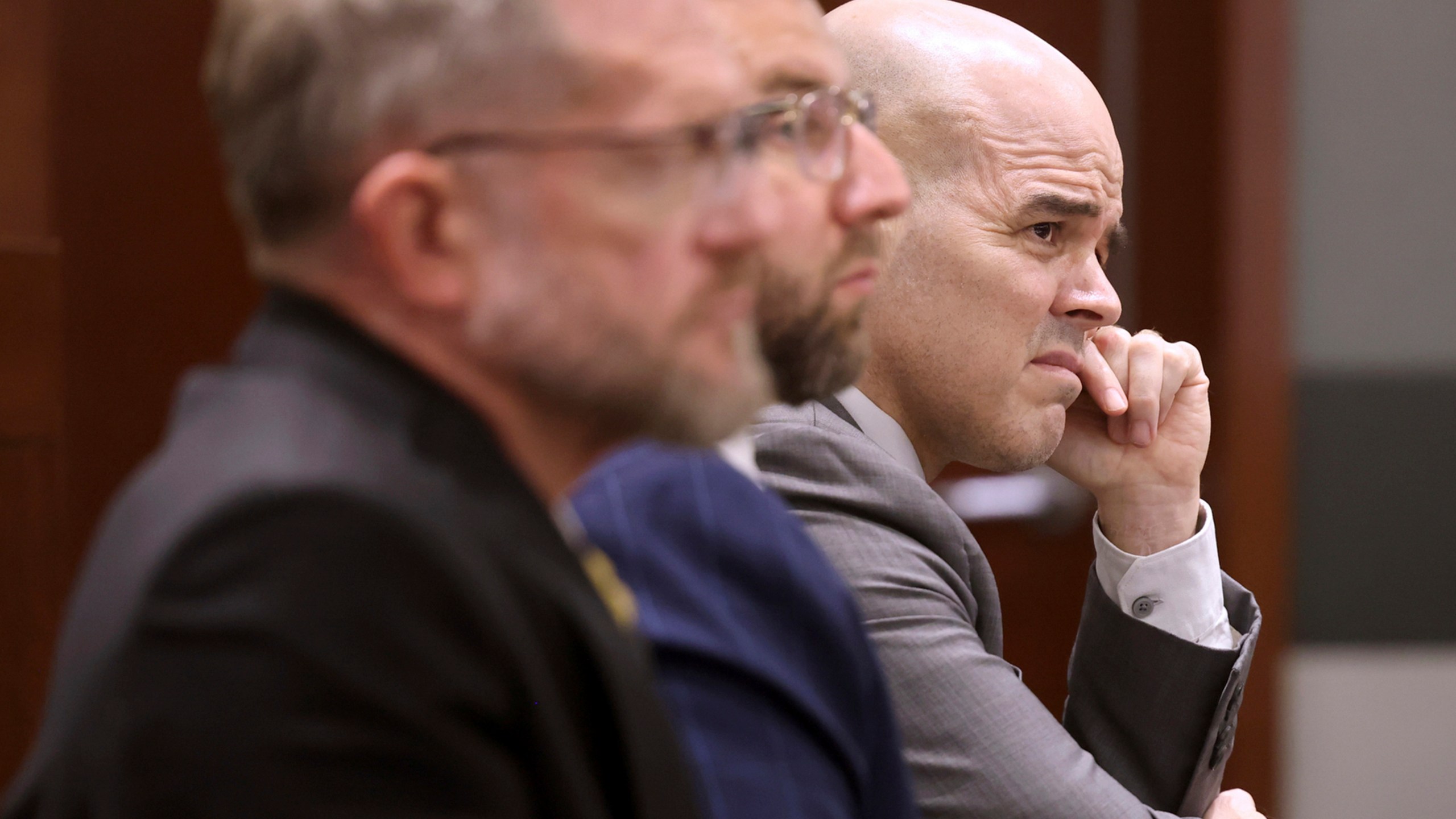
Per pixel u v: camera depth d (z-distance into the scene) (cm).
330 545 150
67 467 827
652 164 184
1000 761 375
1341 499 925
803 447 401
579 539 275
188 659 146
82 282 829
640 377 185
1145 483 481
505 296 179
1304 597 927
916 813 292
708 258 190
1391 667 934
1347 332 917
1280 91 895
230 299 848
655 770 181
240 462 158
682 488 289
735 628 266
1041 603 955
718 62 191
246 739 144
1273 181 899
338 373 175
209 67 187
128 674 147
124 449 838
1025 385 423
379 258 178
